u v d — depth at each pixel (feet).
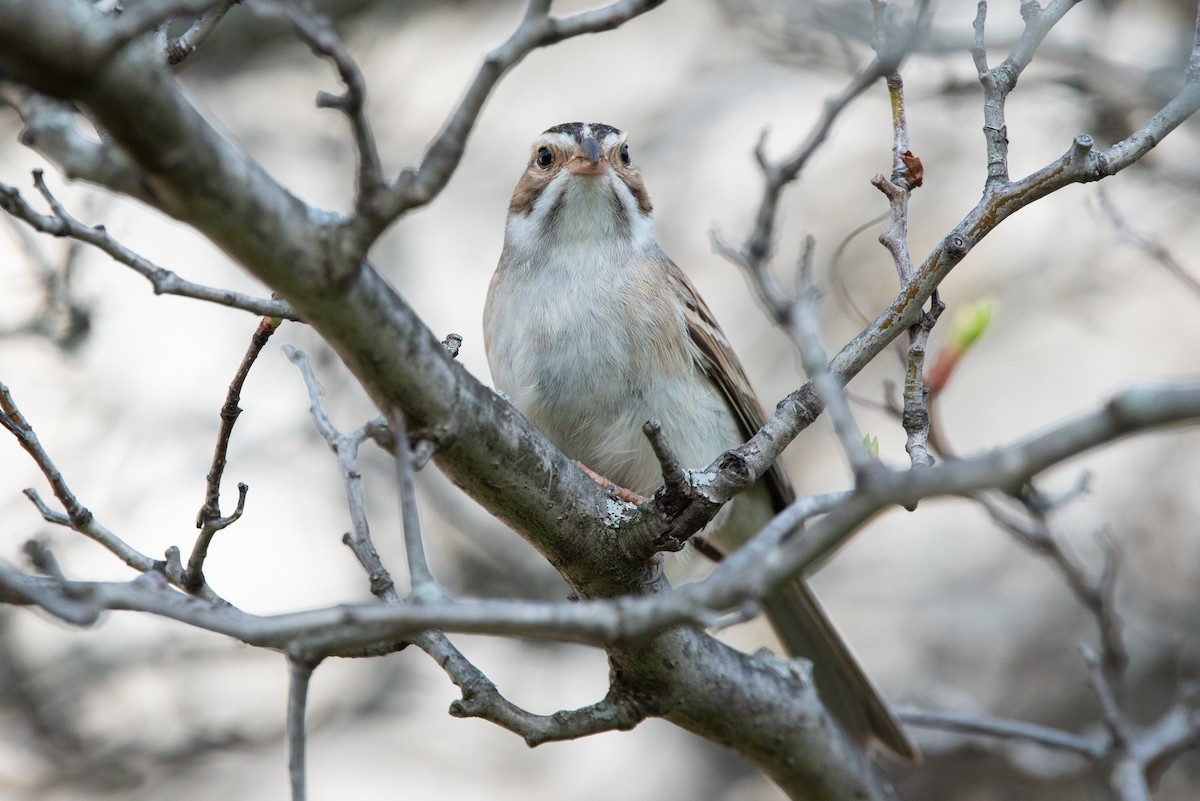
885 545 47.01
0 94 15.66
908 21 18.53
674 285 30.01
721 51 52.13
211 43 42.93
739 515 31.68
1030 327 50.60
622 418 28.68
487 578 40.63
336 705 41.01
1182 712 27.81
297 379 42.50
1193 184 37.76
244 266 15.42
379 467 41.57
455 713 20.90
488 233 49.19
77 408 38.86
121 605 14.89
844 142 51.03
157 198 14.39
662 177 51.31
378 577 19.25
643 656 22.40
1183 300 49.70
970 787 38.68
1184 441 45.11
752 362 48.52
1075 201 44.57
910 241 48.47
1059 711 40.88
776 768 25.25
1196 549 43.09
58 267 34.99
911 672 43.39
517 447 19.22
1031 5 20.12
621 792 41.55
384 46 46.80
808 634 30.14
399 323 16.48
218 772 41.52
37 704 37.88
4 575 14.76
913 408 18.94
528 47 14.39
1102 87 36.70
